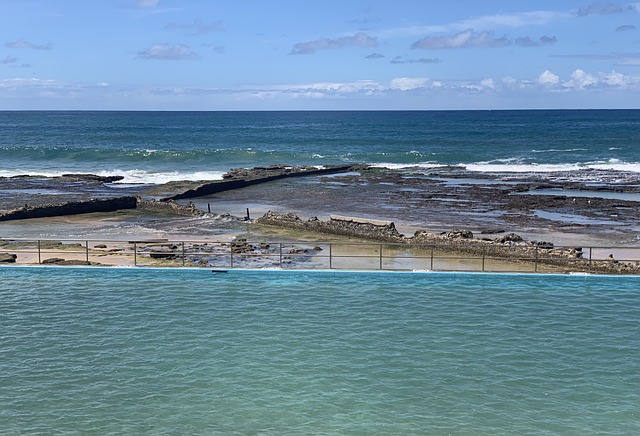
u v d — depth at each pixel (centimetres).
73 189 6100
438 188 5950
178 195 5425
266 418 1580
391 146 10919
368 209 4881
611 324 2155
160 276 2706
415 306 2330
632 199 5309
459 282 2606
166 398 1675
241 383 1750
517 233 3944
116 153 9256
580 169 7462
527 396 1683
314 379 1772
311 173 7081
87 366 1848
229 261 3128
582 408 1628
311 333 2083
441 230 4028
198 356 1916
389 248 3456
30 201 5297
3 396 1677
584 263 2900
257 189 6038
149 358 1902
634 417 1588
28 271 2767
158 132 16050
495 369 1830
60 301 2392
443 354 1923
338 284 2586
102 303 2370
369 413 1602
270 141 12388
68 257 3100
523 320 2191
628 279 2606
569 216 4528
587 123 19612
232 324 2161
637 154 9112
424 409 1620
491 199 5278
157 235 3847
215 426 1547
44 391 1706
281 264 2922
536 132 14538
